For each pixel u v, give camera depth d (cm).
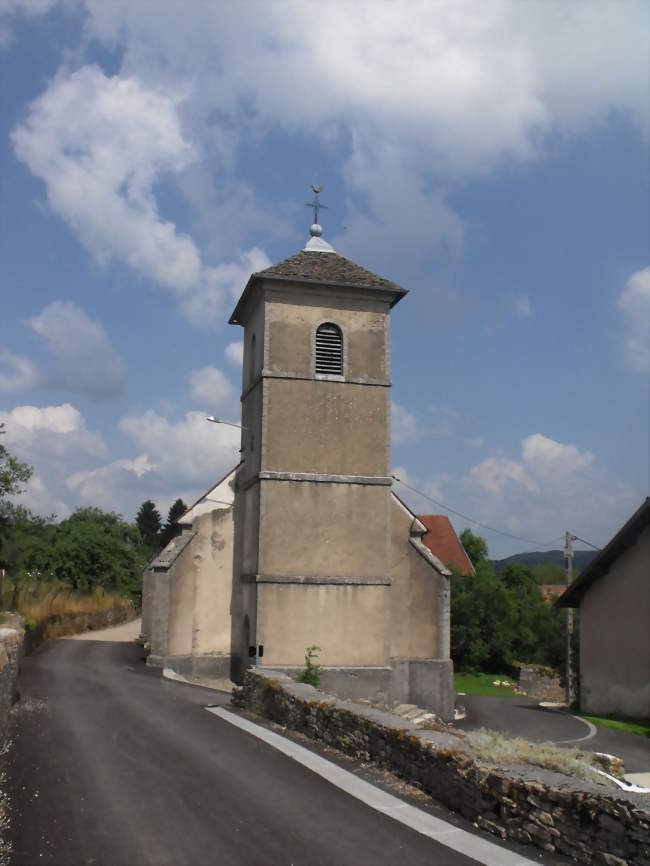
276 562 2241
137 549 8644
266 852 710
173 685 2023
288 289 2380
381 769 995
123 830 769
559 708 2608
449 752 852
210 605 2456
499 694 3294
